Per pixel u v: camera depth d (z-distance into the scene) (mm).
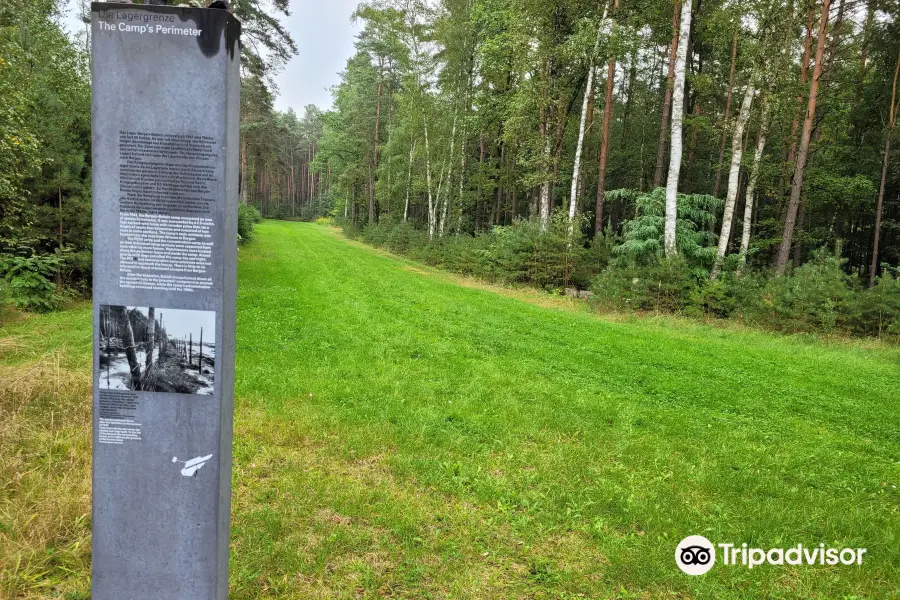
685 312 13727
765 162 19672
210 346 2256
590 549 3494
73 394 5160
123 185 2182
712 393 7078
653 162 27656
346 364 7406
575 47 17328
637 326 12094
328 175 50438
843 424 6211
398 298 13750
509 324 11172
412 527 3562
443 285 17109
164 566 2357
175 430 2287
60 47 12664
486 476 4344
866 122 23438
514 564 3311
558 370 7844
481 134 29156
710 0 21188
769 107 17234
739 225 27578
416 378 6953
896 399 7258
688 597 3115
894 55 21281
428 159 29453
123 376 2262
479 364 7848
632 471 4598
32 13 12039
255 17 20266
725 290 13578
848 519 3943
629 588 3172
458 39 25625
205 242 2217
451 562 3260
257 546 3270
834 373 8547
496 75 23109
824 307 12172
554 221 18703
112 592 2379
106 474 2309
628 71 27359
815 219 25203
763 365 8805
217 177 2193
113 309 2234
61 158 10516
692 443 5320
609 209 32125
